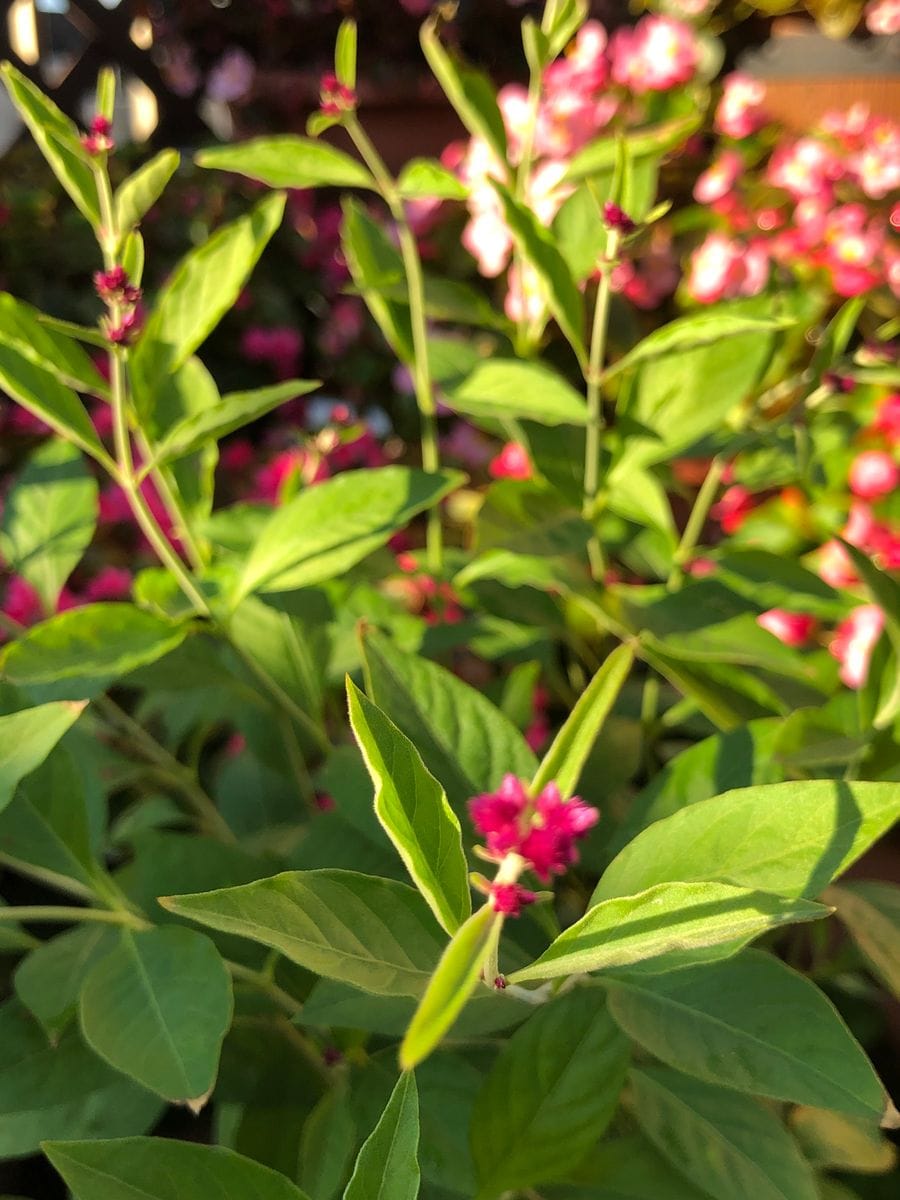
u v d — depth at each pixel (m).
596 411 0.34
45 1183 0.36
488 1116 0.23
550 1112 0.23
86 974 0.26
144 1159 0.19
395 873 0.30
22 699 0.26
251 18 1.42
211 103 1.51
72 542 0.37
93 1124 0.26
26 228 1.13
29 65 1.35
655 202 0.92
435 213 0.92
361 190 1.23
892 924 0.26
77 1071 0.27
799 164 0.79
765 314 0.30
